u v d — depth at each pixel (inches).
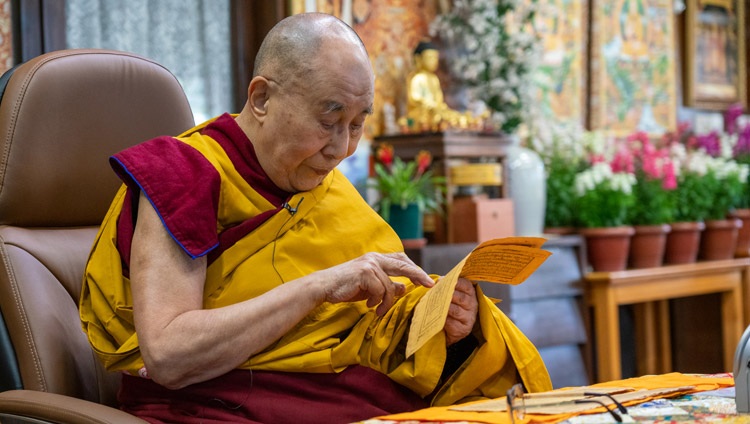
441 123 137.3
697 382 51.3
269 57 57.8
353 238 62.6
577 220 155.2
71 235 68.8
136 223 57.2
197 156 57.7
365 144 144.4
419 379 59.2
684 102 200.8
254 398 56.2
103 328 59.3
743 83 213.6
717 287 163.9
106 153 69.5
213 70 131.8
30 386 61.4
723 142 188.7
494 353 59.2
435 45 154.0
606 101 181.6
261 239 58.6
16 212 65.7
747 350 42.4
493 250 53.8
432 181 132.3
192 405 56.6
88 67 69.1
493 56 150.3
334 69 56.1
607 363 143.6
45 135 66.4
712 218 175.6
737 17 211.9
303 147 57.4
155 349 52.6
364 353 59.8
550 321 137.9
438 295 52.9
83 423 51.8
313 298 54.6
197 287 55.4
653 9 191.2
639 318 175.5
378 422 43.8
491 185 143.6
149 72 72.4
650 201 159.8
